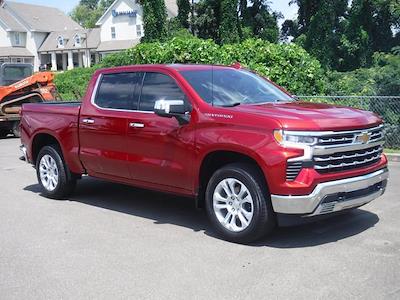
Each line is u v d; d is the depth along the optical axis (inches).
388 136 474.9
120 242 227.3
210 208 228.1
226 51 583.5
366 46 1040.8
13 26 2891.2
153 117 248.5
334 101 508.4
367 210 268.7
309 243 218.1
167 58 598.9
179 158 237.3
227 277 184.7
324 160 203.8
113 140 267.4
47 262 205.0
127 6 2539.4
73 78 1378.0
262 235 216.1
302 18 1258.0
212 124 223.6
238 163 219.6
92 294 174.4
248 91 253.6
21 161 479.2
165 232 240.5
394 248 209.9
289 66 562.9
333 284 175.6
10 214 279.6
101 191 333.1
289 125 201.3
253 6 1268.5
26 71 739.4
